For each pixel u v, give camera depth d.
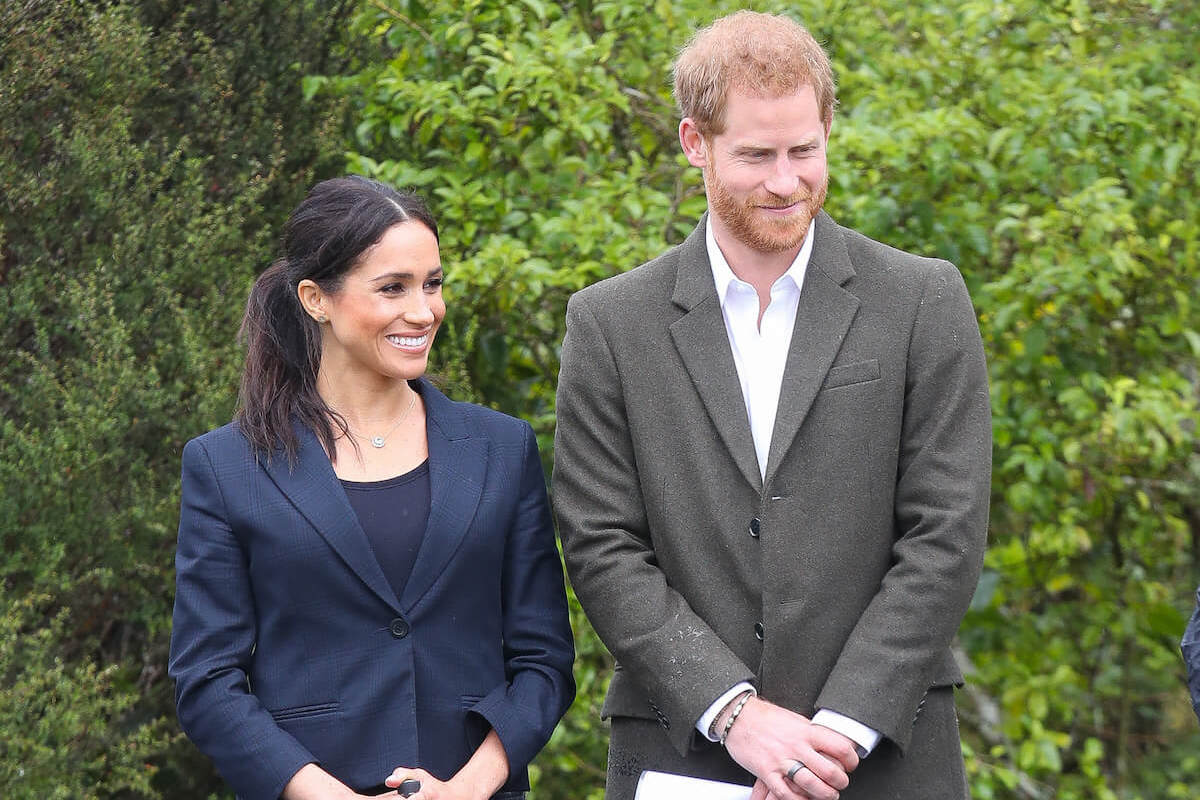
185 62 16.56
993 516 18.72
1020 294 16.14
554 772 17.83
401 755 8.98
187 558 9.26
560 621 9.79
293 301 9.62
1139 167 16.19
